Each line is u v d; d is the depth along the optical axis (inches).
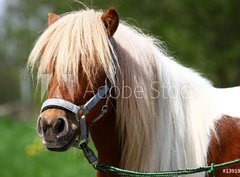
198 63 611.2
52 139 139.9
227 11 642.2
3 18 1157.7
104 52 145.6
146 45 159.3
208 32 652.7
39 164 498.3
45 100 154.6
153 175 150.4
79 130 145.8
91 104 146.4
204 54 630.5
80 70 143.9
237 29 660.1
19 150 626.2
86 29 146.9
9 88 2041.1
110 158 160.4
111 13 149.6
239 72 663.8
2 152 615.8
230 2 641.6
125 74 154.0
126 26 164.1
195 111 159.6
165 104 156.9
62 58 142.6
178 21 645.3
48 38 149.3
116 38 156.9
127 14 602.2
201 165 154.6
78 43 144.5
